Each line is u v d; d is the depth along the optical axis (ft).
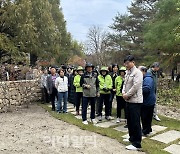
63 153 17.57
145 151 18.15
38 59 103.24
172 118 29.32
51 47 98.89
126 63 18.79
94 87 26.08
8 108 34.53
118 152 17.90
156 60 55.16
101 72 27.48
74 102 35.88
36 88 41.04
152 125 25.46
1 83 34.42
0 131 22.99
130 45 102.32
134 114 18.37
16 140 20.33
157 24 50.42
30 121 27.22
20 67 60.54
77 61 135.33
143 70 22.17
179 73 62.54
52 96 33.83
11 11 64.85
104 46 133.69
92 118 26.63
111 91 28.27
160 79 56.95
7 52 67.00
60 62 129.18
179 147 19.29
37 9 91.20
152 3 104.88
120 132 22.84
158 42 49.11
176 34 42.27
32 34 70.03
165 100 42.11
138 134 18.42
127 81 18.84
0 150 18.02
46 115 30.76
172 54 51.29
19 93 37.55
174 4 46.80
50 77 33.96
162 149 18.78
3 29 67.46
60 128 24.14
